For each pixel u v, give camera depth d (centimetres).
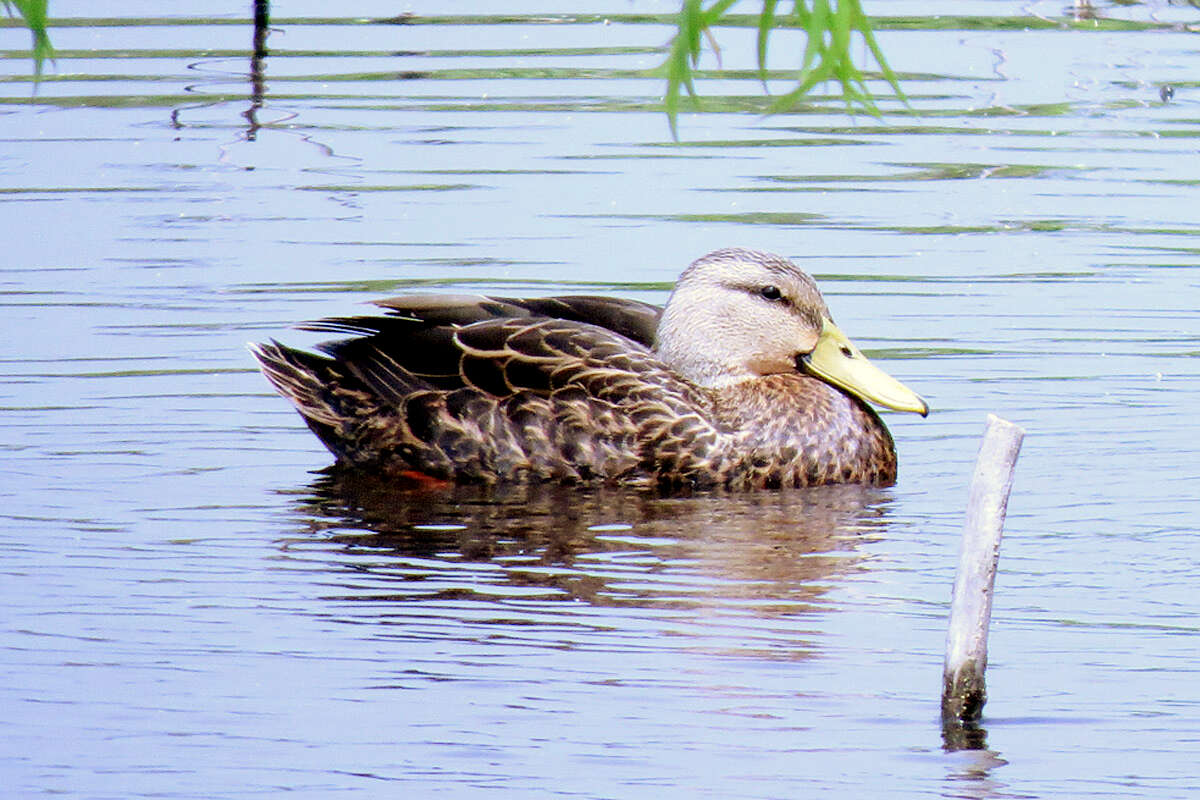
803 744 905
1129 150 2059
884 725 925
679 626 1051
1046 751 898
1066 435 1398
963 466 1372
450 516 1260
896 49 2366
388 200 1902
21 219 1838
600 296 1477
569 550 1184
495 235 1809
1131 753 896
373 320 1412
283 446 1402
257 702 954
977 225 1850
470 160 2017
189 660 1005
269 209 1873
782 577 1134
